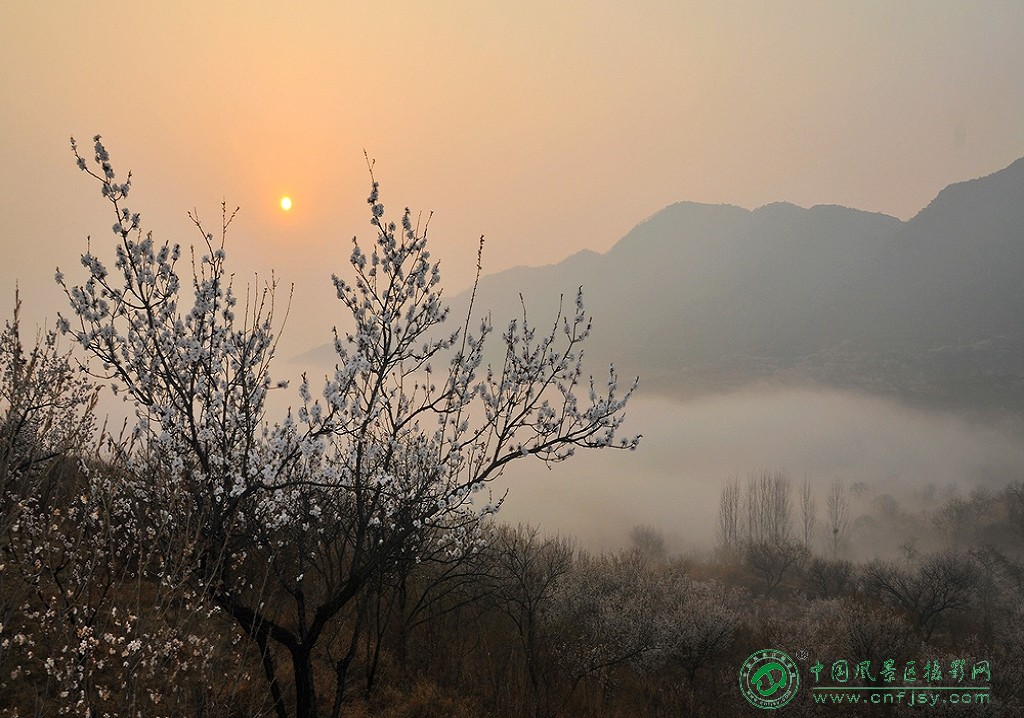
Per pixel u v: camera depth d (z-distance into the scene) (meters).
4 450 6.07
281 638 8.25
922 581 42.69
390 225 7.67
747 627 31.98
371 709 12.24
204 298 7.21
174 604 7.75
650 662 22.45
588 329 8.16
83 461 7.37
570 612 23.70
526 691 15.34
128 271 6.92
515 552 18.48
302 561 9.04
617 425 7.84
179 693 6.29
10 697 7.76
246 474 7.38
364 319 7.69
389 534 9.18
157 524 7.04
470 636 17.45
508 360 7.98
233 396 7.63
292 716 10.13
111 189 6.82
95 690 7.00
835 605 35.72
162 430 7.15
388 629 15.46
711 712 20.59
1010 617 43.25
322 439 7.63
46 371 7.66
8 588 6.09
